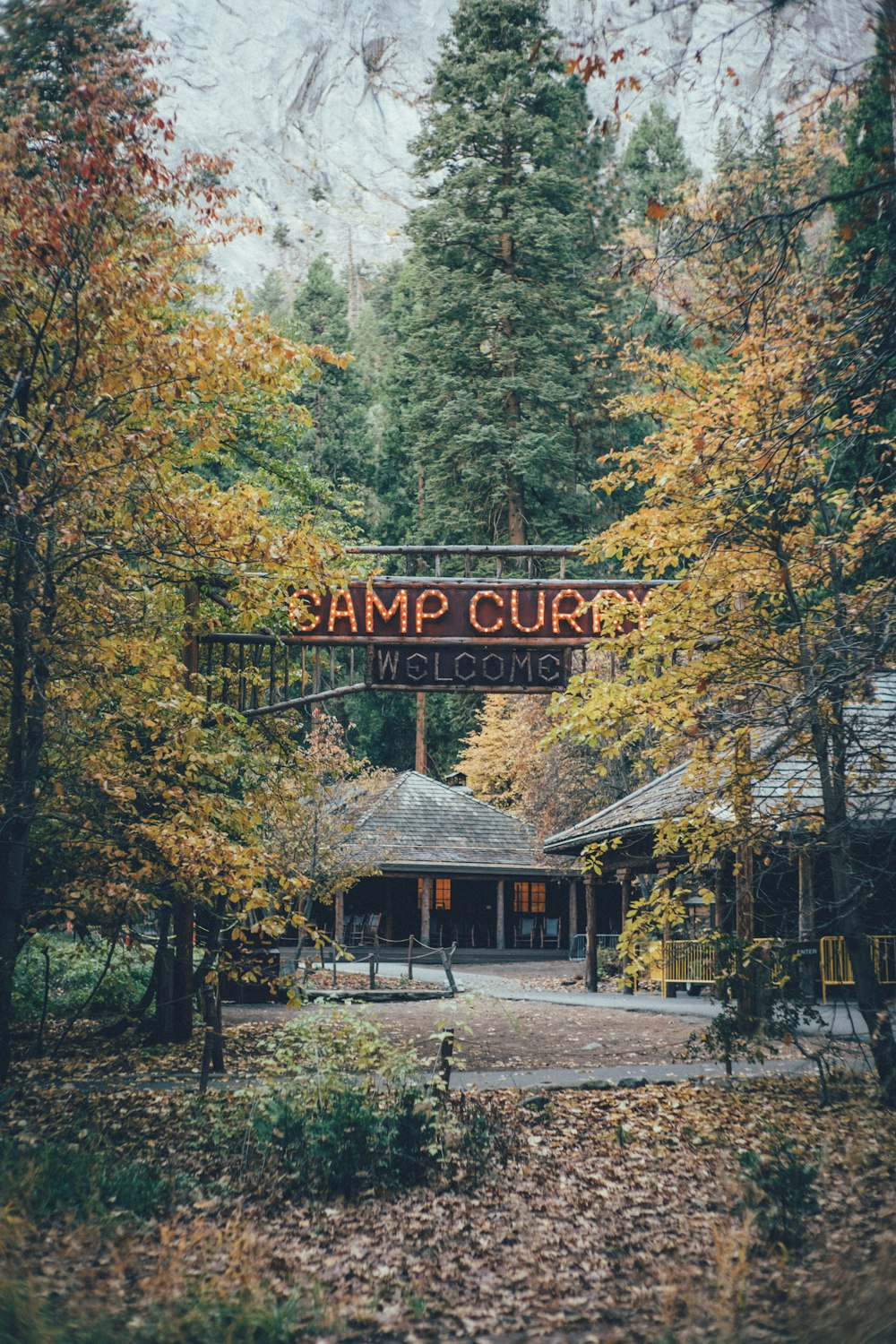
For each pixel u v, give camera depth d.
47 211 10.67
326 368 59.34
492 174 37.16
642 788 25.39
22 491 10.58
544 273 37.22
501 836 43.31
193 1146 9.57
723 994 12.91
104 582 11.95
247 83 130.25
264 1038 15.55
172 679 12.67
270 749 15.86
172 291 11.13
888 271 9.48
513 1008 19.81
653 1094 12.00
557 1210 8.30
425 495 42.38
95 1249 6.88
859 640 9.93
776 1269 6.57
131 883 12.52
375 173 183.62
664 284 9.84
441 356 38.94
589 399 36.72
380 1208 8.37
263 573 13.02
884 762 11.88
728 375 12.35
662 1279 6.71
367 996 21.84
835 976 19.75
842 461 12.71
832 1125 10.38
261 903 11.84
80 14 11.03
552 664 15.22
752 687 11.98
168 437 11.48
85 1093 11.49
